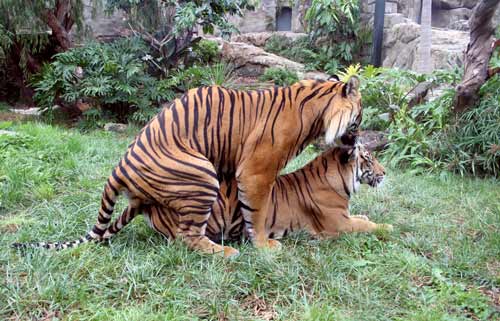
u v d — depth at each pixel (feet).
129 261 11.11
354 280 10.82
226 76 37.19
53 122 32.86
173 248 11.47
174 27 34.01
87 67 32.50
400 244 12.84
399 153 22.40
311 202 12.96
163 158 11.23
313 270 11.03
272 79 40.78
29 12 34.47
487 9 20.07
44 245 11.57
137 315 8.99
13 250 11.64
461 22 56.44
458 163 20.58
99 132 28.91
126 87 30.71
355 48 47.37
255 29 57.52
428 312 9.43
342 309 9.72
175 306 9.46
